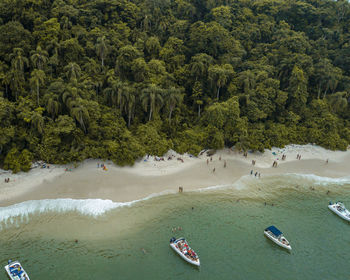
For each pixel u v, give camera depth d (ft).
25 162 159.02
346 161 220.64
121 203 144.87
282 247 126.72
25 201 138.72
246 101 226.99
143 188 159.53
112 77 206.08
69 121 170.09
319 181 187.62
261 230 136.56
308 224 144.46
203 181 173.78
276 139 226.38
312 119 246.88
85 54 219.41
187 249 117.80
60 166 167.94
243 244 126.93
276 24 310.04
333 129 243.40
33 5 212.84
